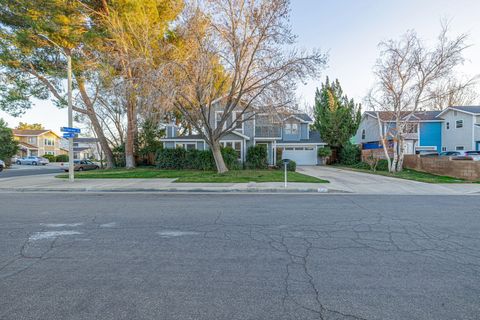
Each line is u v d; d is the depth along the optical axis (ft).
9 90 59.88
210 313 8.52
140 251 13.88
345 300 9.29
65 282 10.59
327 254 13.42
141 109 44.21
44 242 15.28
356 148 88.99
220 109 79.36
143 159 84.48
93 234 16.76
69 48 55.83
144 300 9.28
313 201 28.63
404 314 8.48
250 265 12.14
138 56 44.01
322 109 96.68
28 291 9.91
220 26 46.50
